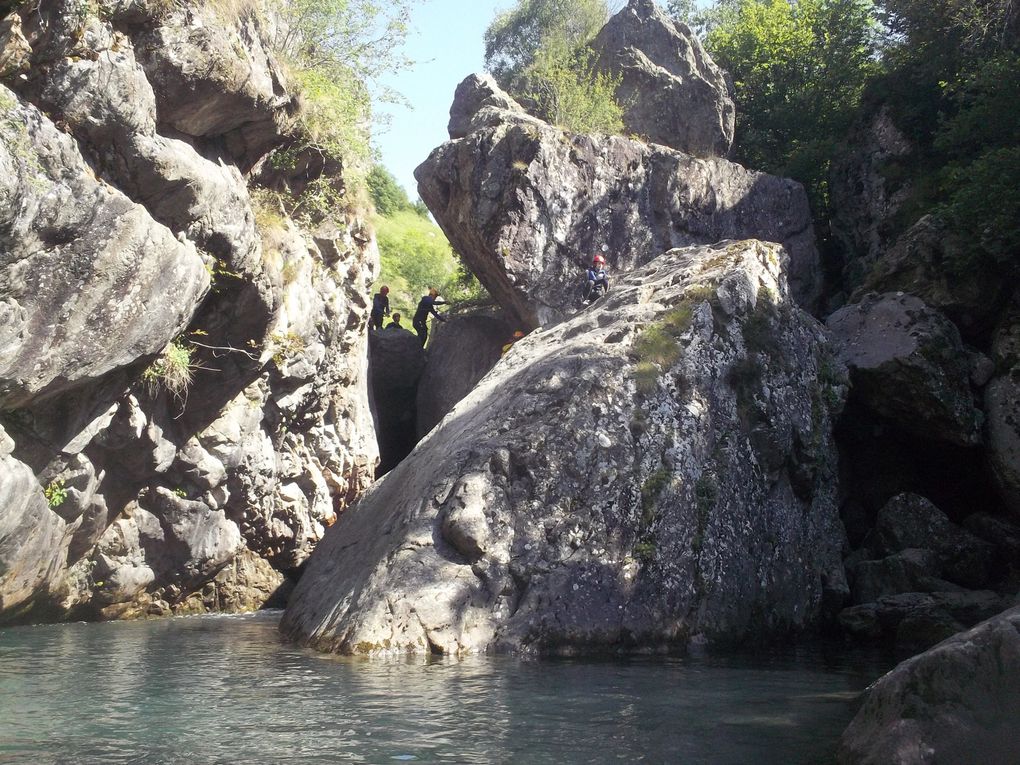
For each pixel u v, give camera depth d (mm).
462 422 13922
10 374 10555
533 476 11664
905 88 23734
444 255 46031
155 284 11773
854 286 23312
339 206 17844
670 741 6297
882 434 16891
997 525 15008
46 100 10383
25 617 13977
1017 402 15328
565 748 6082
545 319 21422
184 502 15734
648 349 13227
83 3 10258
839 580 13602
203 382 15078
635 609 11125
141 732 6430
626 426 12336
